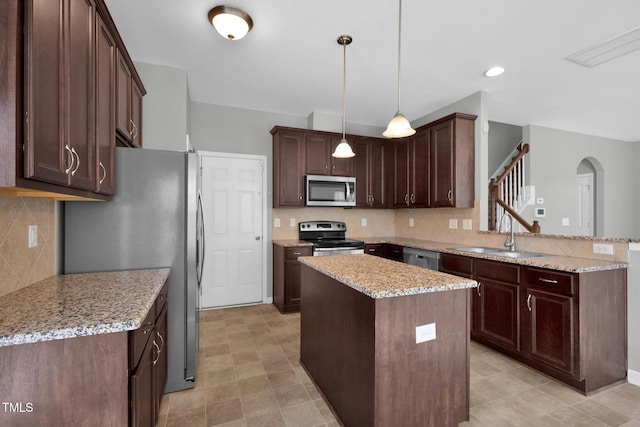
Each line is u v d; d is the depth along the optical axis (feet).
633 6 6.50
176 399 6.48
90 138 4.89
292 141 12.67
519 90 11.06
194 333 6.91
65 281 5.50
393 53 8.56
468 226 11.46
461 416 5.08
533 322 7.43
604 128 15.98
